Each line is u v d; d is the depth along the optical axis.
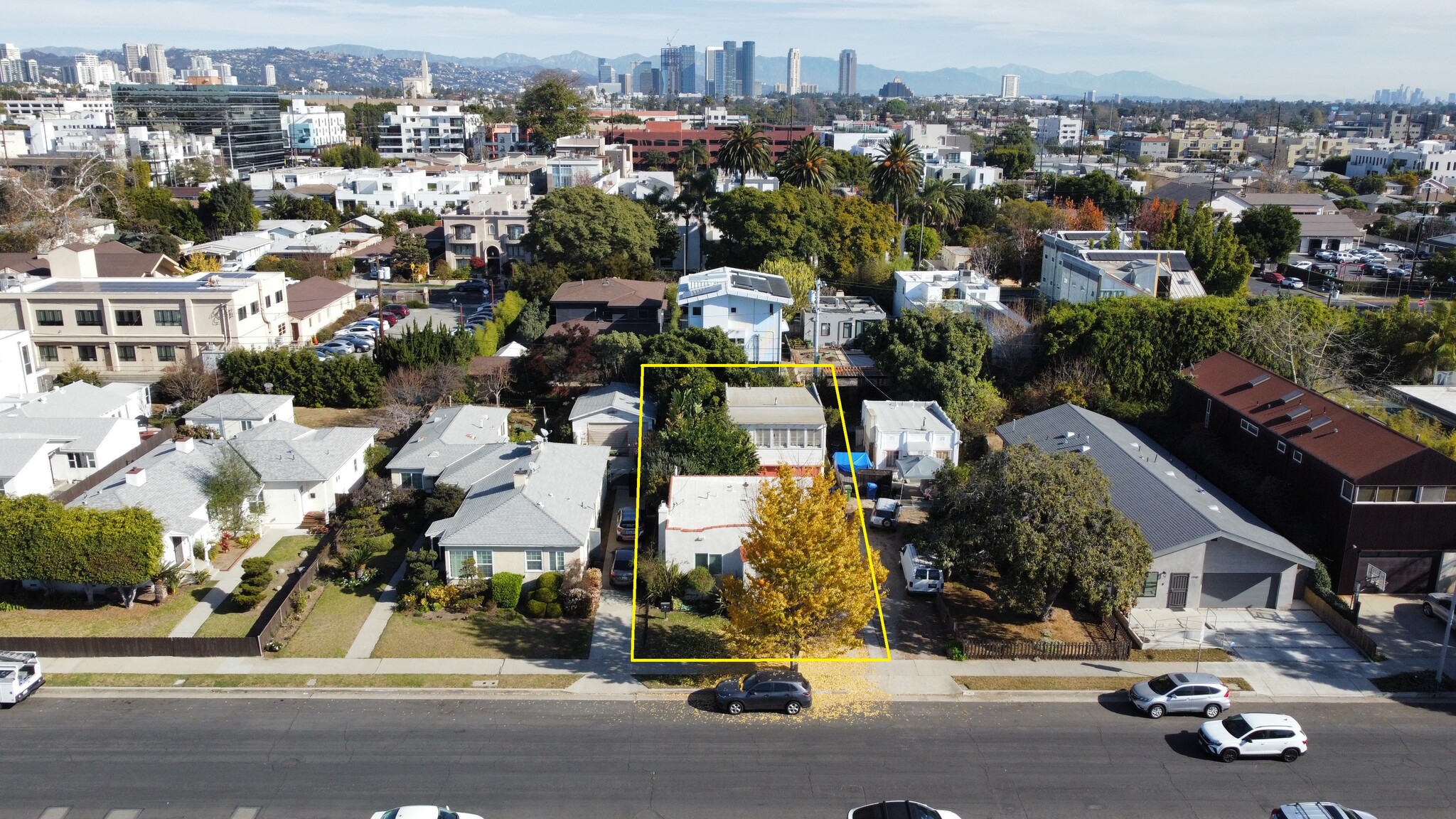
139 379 71.69
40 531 39.50
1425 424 53.94
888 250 95.75
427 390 63.38
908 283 80.38
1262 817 29.23
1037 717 34.75
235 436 53.28
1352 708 35.34
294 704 34.94
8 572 39.66
